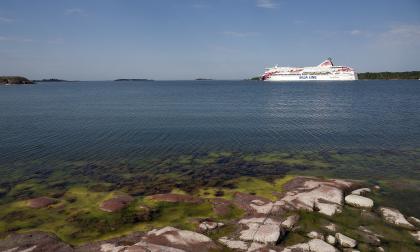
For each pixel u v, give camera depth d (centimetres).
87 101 8350
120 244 1231
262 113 5253
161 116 4978
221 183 2008
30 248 1221
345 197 1661
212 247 1195
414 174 2173
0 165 2389
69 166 2367
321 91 11769
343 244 1229
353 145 2983
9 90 15388
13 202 1723
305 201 1595
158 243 1213
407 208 1602
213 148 2886
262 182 2017
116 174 2191
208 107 6347
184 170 2275
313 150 2806
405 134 3462
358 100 7769
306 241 1245
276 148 2881
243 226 1349
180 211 1573
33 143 3077
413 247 1223
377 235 1306
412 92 10756
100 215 1538
